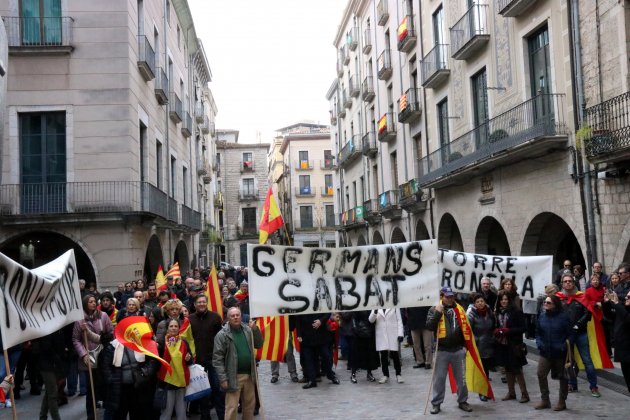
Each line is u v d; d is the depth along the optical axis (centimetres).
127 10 1920
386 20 2952
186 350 760
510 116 1669
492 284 1106
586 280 1345
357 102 3728
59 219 1825
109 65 1902
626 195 1230
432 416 823
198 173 3575
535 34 1591
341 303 877
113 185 1878
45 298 627
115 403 693
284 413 880
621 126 1222
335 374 1099
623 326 782
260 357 1086
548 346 821
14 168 1852
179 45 3036
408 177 2664
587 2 1345
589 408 825
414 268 891
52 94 1883
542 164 1541
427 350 1191
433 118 2303
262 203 6450
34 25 1894
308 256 876
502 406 866
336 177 4653
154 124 2295
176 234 2688
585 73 1362
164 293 1084
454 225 2302
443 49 2156
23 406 973
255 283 848
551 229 1636
